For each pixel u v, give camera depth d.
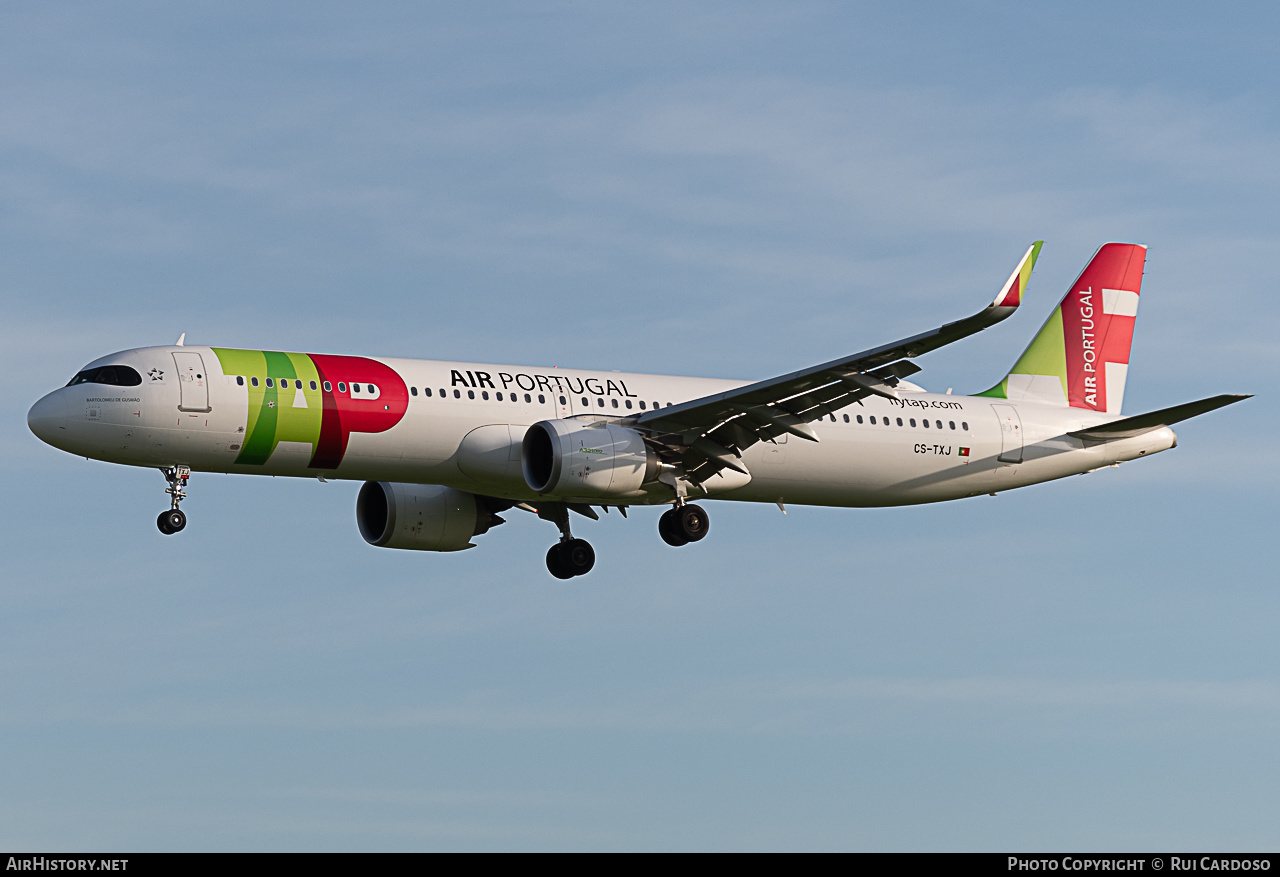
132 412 113.88
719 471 130.00
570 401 126.69
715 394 127.25
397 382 120.88
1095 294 154.50
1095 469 147.88
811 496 137.12
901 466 138.38
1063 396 151.88
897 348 110.56
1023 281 103.00
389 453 120.31
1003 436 142.62
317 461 119.25
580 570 140.88
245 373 116.94
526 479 121.12
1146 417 139.88
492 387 124.12
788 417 124.94
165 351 117.38
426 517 136.38
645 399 129.88
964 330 106.81
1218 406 135.12
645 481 122.44
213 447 116.19
